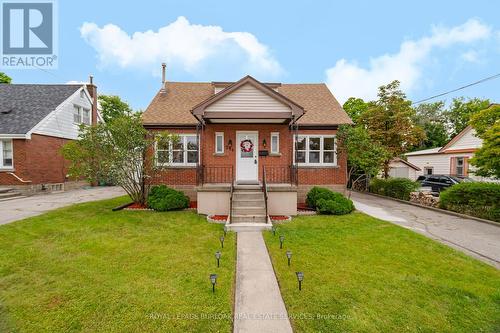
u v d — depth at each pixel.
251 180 12.08
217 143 12.16
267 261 5.39
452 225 8.73
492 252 6.12
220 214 9.61
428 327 3.34
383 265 5.19
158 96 14.08
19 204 11.08
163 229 7.57
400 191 14.84
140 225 7.93
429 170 23.27
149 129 11.97
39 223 7.71
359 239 6.84
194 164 12.12
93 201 12.02
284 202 9.77
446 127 37.69
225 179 12.01
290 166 11.15
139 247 6.04
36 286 4.16
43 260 5.15
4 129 14.07
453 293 4.15
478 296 4.06
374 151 11.93
